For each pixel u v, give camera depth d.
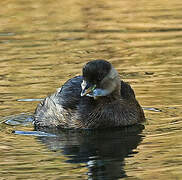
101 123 14.35
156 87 17.27
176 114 15.05
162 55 21.12
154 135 13.56
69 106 14.66
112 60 20.77
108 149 12.75
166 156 12.08
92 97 14.60
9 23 27.05
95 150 12.71
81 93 14.09
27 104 16.23
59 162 12.06
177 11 28.38
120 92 14.63
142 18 27.23
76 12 28.81
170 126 14.16
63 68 19.91
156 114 15.15
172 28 25.16
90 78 14.12
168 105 15.73
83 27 26.00
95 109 14.44
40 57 21.47
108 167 11.66
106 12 28.72
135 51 21.92
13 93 17.19
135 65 19.95
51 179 11.16
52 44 23.39
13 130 14.38
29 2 31.23
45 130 14.43
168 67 19.50
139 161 11.91
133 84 17.70
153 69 19.38
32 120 15.16
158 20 26.70
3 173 11.54
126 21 26.86
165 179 10.88
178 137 13.28
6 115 15.45
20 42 23.75
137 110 14.72
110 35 24.62
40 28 26.05
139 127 14.28
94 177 11.19
